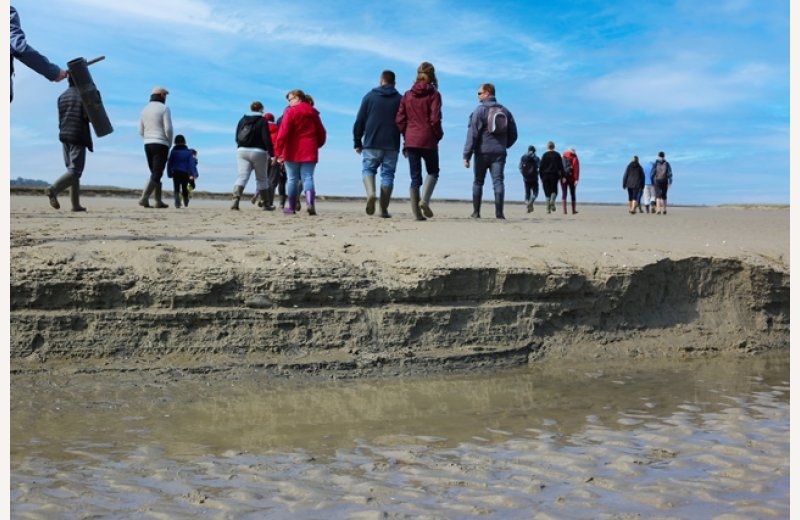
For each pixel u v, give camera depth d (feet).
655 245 27.55
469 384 20.03
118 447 14.57
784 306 26.50
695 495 12.44
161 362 19.70
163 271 20.88
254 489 12.56
